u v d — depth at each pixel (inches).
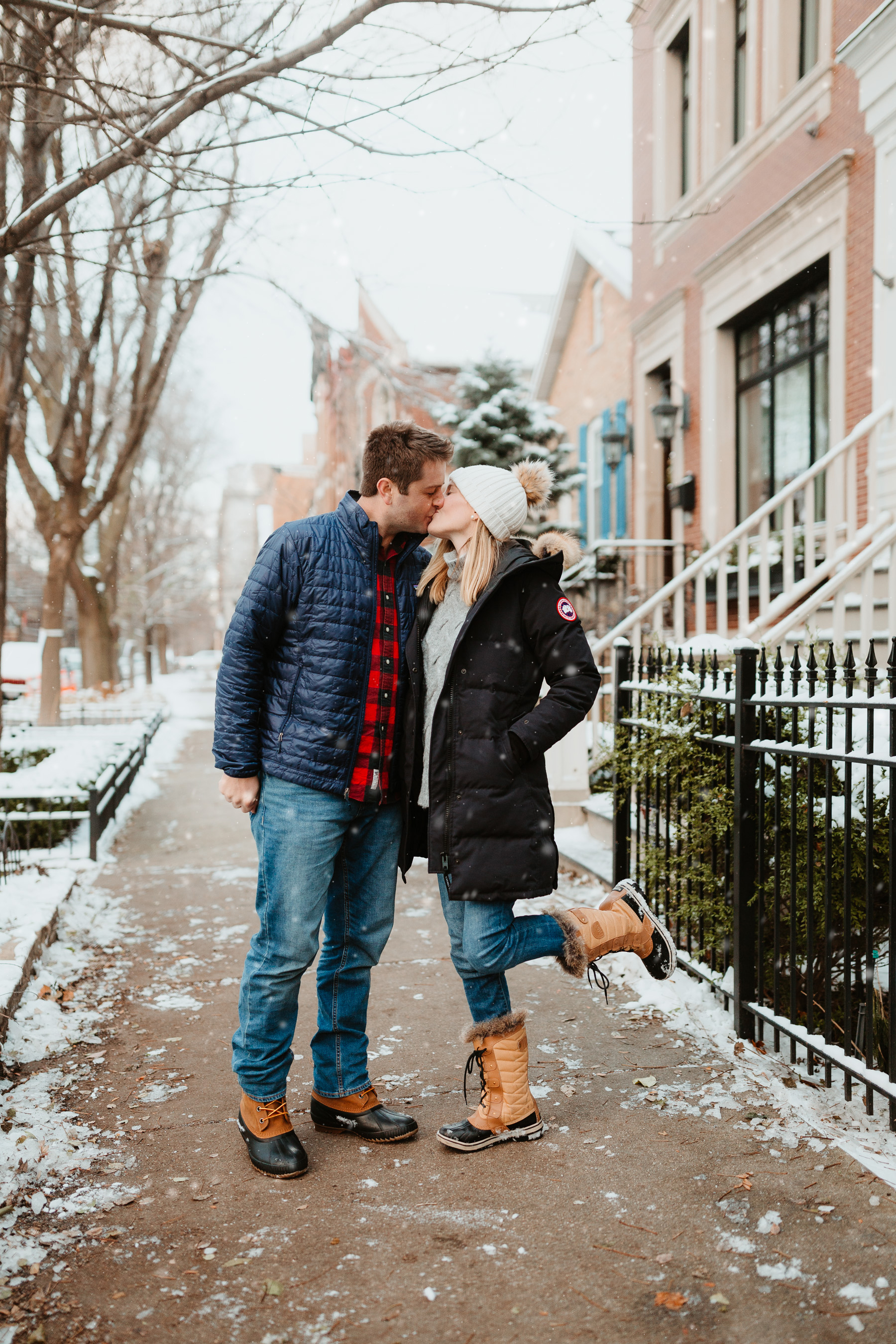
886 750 120.3
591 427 632.4
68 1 176.9
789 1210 86.4
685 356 441.7
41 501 604.1
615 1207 87.7
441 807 97.6
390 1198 90.7
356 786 98.8
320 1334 71.5
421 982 157.0
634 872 181.0
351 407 1160.8
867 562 227.1
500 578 95.5
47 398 617.9
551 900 198.1
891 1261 78.2
